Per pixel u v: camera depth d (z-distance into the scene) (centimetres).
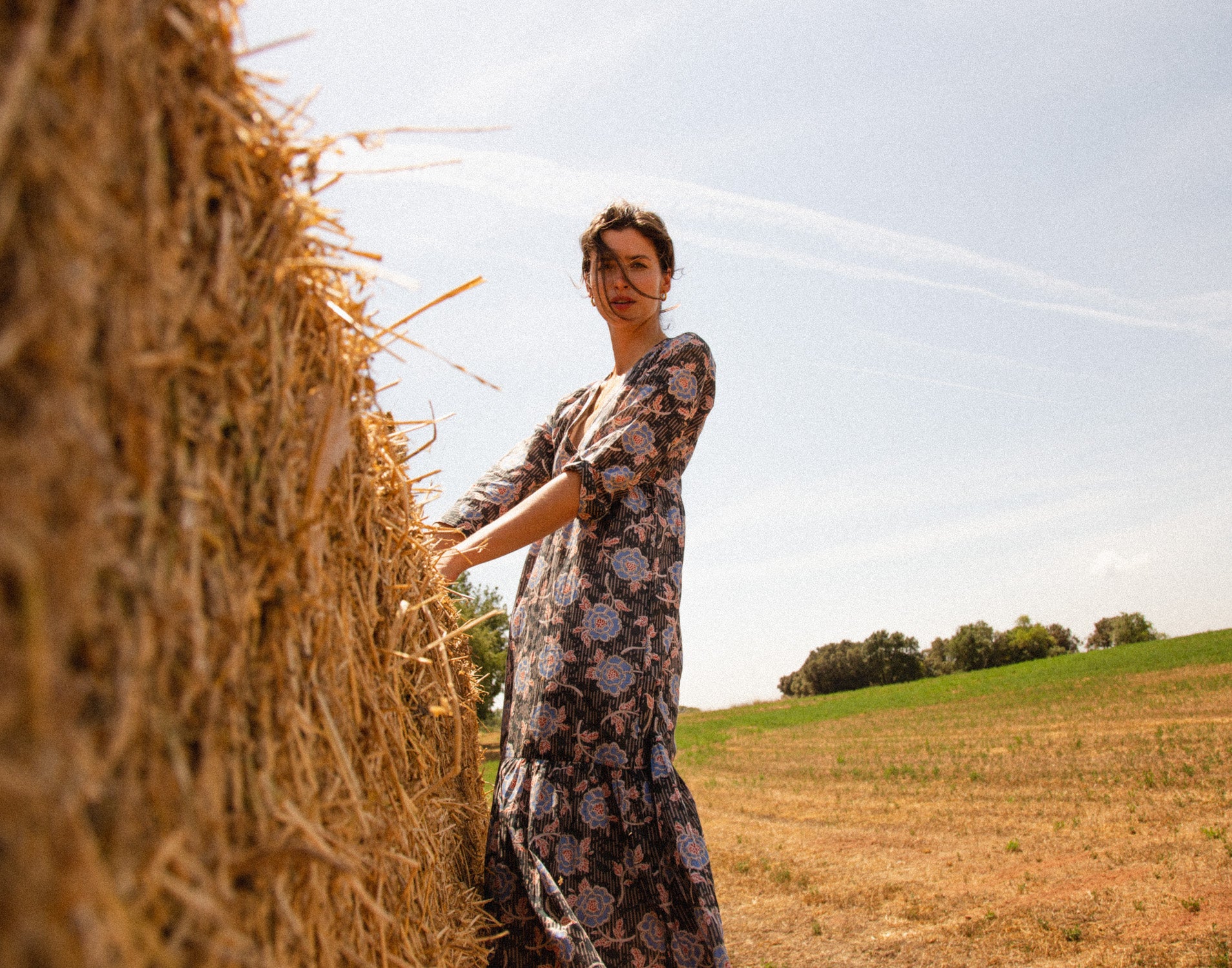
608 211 242
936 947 638
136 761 82
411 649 170
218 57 102
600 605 213
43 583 70
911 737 2823
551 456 258
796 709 5078
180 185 95
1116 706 2822
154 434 86
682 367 225
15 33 70
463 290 152
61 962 66
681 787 205
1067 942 613
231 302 105
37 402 71
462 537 238
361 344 144
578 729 208
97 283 79
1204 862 778
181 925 84
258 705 107
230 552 103
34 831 66
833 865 978
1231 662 3691
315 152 123
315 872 113
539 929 197
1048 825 1078
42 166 72
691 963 193
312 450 125
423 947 154
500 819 207
